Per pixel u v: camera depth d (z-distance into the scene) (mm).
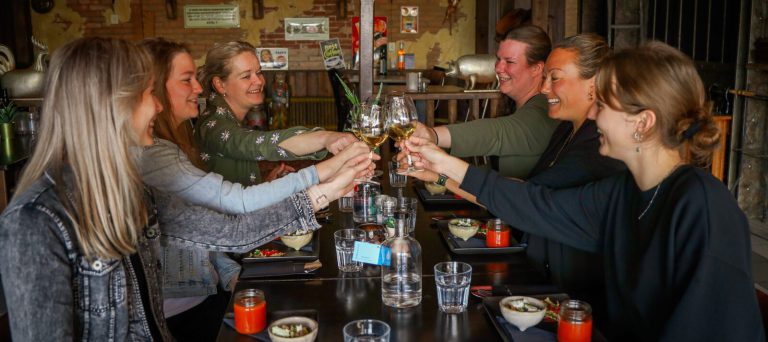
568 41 2014
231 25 8367
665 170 1412
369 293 1684
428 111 4984
